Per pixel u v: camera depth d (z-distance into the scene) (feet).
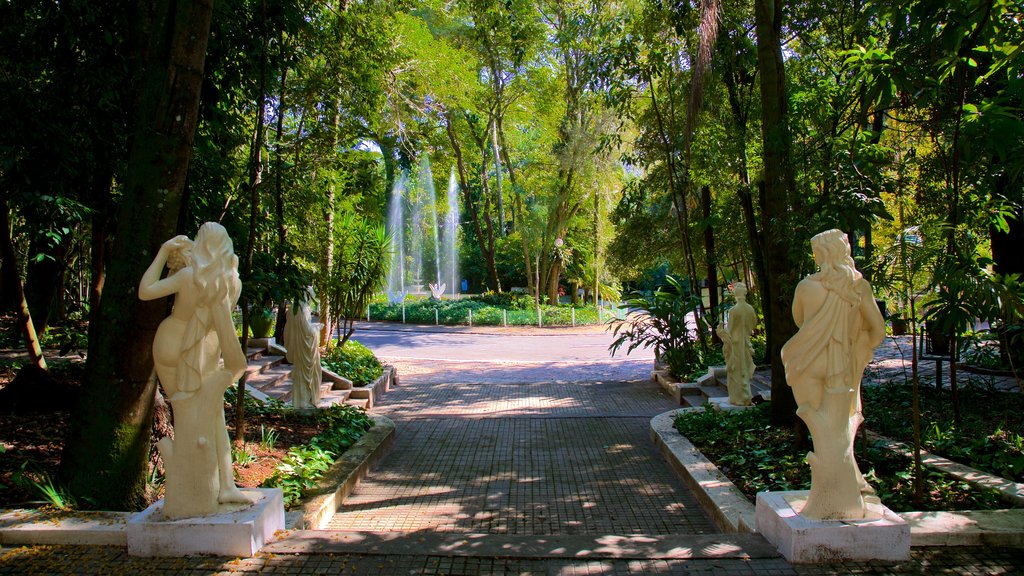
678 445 22.36
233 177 25.14
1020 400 24.40
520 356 61.26
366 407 34.65
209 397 12.12
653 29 33.53
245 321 20.40
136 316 14.37
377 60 27.94
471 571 11.22
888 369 34.17
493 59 77.15
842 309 11.55
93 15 18.80
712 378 36.29
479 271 141.90
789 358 11.93
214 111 21.13
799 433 19.03
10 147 16.99
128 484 14.38
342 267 42.70
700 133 33.19
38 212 17.84
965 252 16.89
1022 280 25.43
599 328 83.87
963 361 34.50
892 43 17.62
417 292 130.82
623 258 55.62
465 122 94.12
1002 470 16.46
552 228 87.61
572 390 40.96
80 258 43.06
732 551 11.96
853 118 22.71
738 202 37.70
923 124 19.54
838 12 27.40
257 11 22.21
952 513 13.04
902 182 20.42
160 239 14.56
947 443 18.58
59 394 21.34
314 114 27.53
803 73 27.86
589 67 37.14
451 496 19.04
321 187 27.86
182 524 11.73
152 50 14.62
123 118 19.70
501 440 26.50
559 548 12.15
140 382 14.56
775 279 22.79
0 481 14.79
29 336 21.85
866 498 12.22
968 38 17.39
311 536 12.75
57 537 12.20
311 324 27.35
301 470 18.33
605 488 19.65
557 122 84.69
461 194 129.39
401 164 44.80
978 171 19.45
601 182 78.43
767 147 22.49
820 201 20.17
